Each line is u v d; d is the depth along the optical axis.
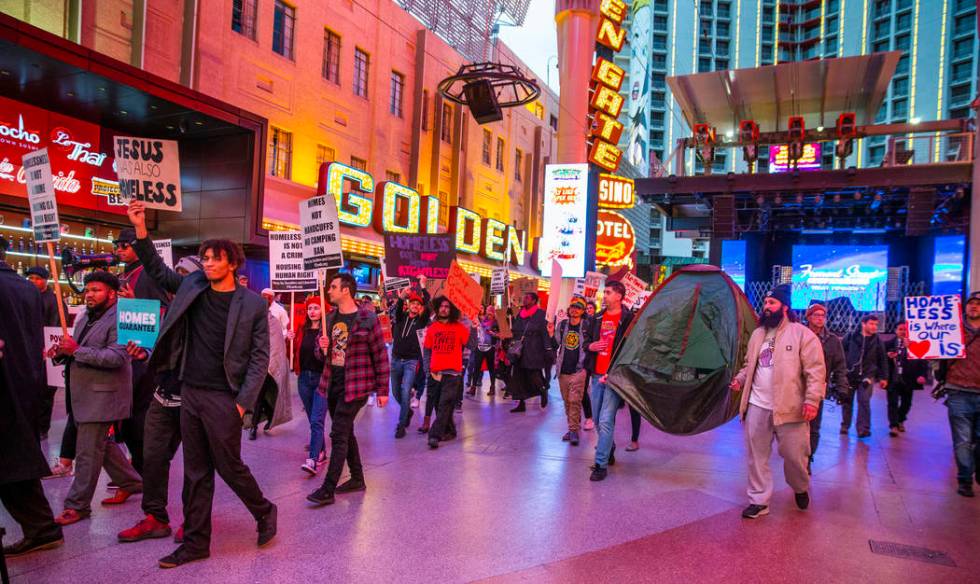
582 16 26.86
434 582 3.91
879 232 30.88
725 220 25.34
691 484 6.50
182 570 3.95
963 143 23.45
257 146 15.46
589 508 5.55
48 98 13.23
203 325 4.14
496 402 12.32
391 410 10.73
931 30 100.25
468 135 29.47
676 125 116.75
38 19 13.01
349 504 5.42
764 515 5.47
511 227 30.58
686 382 6.86
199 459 4.12
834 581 4.11
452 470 6.72
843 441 9.39
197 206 16.06
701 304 7.26
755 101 28.92
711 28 117.75
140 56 15.02
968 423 6.42
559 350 8.92
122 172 4.62
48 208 4.88
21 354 3.81
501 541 4.66
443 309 8.02
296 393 11.73
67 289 13.57
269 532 4.41
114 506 5.12
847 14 110.31
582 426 9.81
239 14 17.97
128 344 4.56
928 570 4.35
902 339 10.41
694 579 4.09
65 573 3.84
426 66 26.31
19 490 4.07
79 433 4.73
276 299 12.15
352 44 22.44
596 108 29.92
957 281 27.52
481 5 23.44
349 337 5.57
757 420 5.50
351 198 20.41
